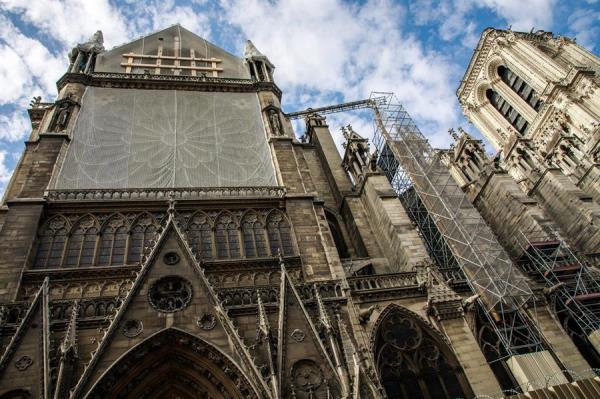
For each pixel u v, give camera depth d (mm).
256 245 25000
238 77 40375
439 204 32781
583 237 34188
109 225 24328
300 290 21859
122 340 17797
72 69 35188
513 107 74938
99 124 30578
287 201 27203
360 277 23625
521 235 32281
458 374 20734
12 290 19797
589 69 60000
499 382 21625
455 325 22078
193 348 18438
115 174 27766
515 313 24172
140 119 32031
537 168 42906
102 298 19641
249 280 22875
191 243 24344
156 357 18250
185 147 30797
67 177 26359
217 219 25875
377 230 30141
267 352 18266
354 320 21094
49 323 17953
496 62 78500
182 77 36469
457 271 28656
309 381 17750
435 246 36219
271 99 36375
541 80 66750
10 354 16641
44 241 22828
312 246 24797
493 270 25984
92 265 22266
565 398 15352
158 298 19781
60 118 29609
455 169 46656
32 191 24578
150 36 43188
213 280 22453
